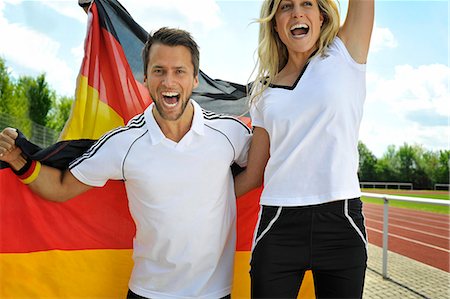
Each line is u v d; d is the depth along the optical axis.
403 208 19.95
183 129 2.29
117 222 2.79
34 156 2.39
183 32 2.24
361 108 2.23
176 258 2.27
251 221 2.87
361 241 2.10
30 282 2.61
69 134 2.62
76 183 2.41
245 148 2.49
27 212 2.59
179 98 2.20
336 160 2.09
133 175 2.25
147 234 2.31
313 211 2.08
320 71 2.18
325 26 2.28
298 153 2.14
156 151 2.24
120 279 2.78
